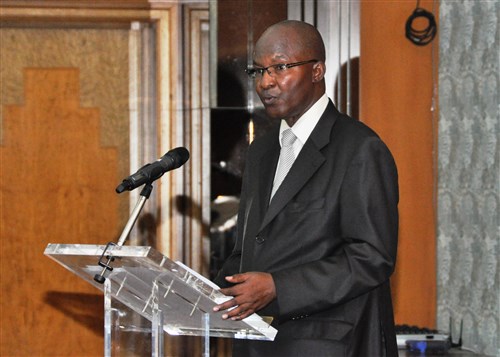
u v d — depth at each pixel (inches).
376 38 272.2
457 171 267.1
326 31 265.9
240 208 176.6
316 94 165.2
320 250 157.2
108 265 132.1
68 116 265.7
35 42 265.3
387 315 161.9
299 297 150.2
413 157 274.2
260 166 172.1
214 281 175.3
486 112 253.6
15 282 264.1
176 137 264.8
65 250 135.3
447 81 270.5
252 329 147.3
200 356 257.0
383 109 272.5
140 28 265.4
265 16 264.2
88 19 264.5
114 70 265.7
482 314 254.8
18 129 265.0
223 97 264.1
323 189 158.6
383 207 155.7
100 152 265.7
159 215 264.1
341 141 160.9
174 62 264.5
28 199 264.8
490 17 251.9
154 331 137.5
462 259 264.2
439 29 272.7
